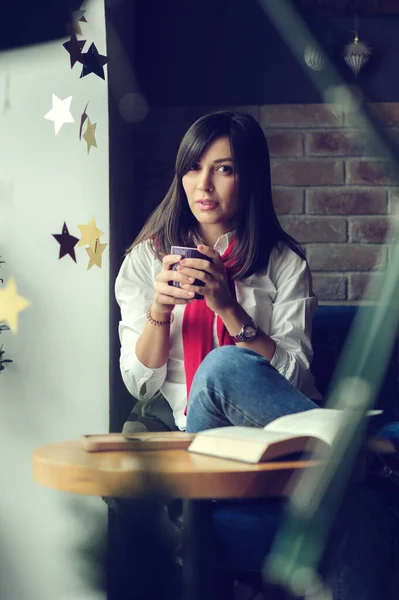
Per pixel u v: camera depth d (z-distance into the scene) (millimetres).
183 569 997
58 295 1785
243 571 1305
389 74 2467
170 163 2496
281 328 1675
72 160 1778
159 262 1722
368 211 2475
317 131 2488
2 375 1786
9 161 1768
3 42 1664
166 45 2539
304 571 245
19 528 1762
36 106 1764
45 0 1638
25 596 1758
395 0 2459
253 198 1693
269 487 918
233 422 1252
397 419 1604
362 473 366
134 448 1078
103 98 1781
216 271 1488
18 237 1775
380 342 237
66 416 1787
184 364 1603
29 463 1777
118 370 1963
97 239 1725
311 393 1646
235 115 1712
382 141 257
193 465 940
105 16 1769
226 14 2535
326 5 2482
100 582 625
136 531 617
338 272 2482
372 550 1024
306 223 2490
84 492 917
